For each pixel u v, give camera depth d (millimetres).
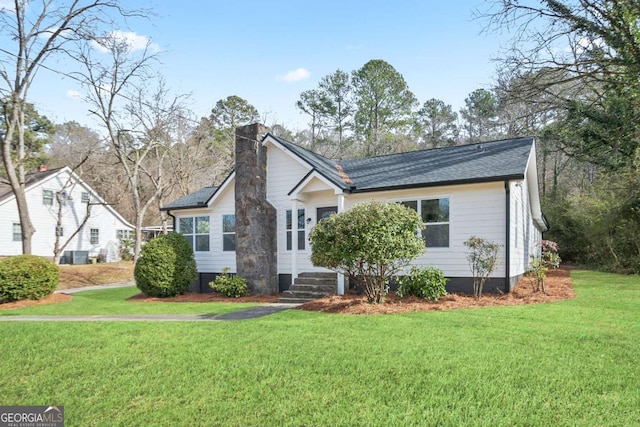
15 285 13211
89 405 4523
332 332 6875
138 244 26703
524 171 11141
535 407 3910
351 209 9766
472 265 11562
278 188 14828
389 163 15422
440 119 52438
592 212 21391
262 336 6742
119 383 5035
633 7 12766
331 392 4438
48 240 29703
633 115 14289
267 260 14125
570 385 4363
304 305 10305
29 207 28656
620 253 19250
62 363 5844
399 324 7379
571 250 25281
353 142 46594
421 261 12352
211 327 7684
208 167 35531
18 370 5672
